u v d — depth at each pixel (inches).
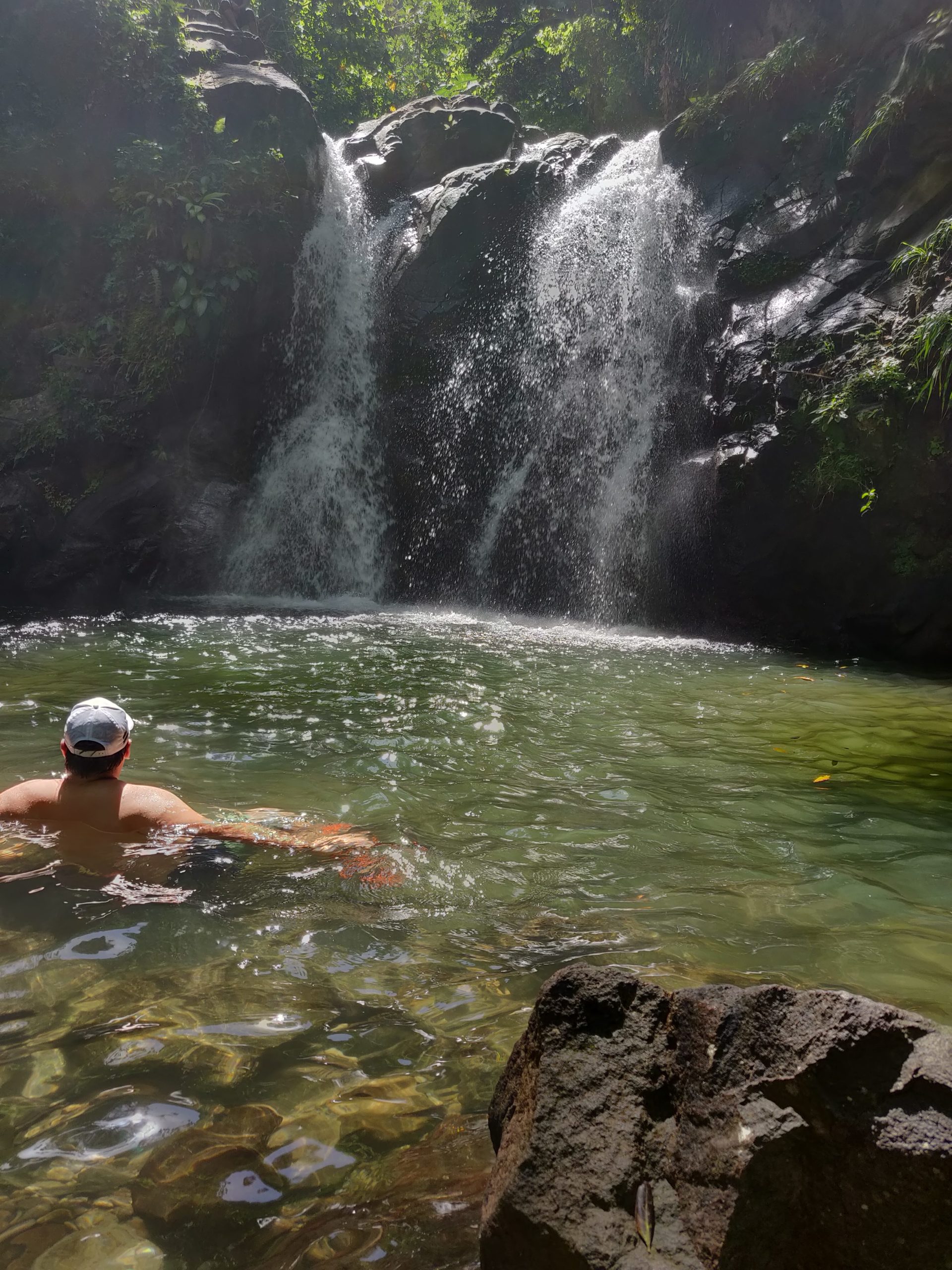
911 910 140.6
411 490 607.2
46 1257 65.8
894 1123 52.2
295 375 638.5
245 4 817.5
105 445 588.4
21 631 425.1
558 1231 57.1
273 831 159.3
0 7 604.1
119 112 626.5
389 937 122.9
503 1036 97.7
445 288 611.5
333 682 311.9
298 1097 85.7
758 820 185.0
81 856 141.7
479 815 180.5
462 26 1077.8
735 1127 56.1
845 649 449.4
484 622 502.3
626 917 134.6
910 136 473.4
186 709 265.0
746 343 488.4
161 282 606.9
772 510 458.0
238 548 602.5
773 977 116.0
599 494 542.0
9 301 608.1
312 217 648.4
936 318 409.4
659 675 354.6
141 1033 96.4
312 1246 66.3
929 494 426.3
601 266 574.6
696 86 693.3
